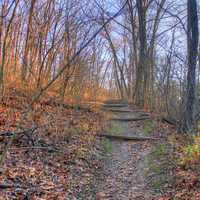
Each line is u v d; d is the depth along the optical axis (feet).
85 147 36.37
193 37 43.29
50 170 26.96
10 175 23.36
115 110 71.31
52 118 41.83
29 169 25.44
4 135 28.89
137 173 31.12
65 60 47.57
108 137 44.86
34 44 50.62
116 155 37.96
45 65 51.98
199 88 50.06
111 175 30.48
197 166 28.50
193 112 44.32
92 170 30.55
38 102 47.06
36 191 22.34
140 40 84.12
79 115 52.06
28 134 30.58
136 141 44.27
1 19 38.99
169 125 53.21
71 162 30.37
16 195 20.95
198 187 24.30
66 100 57.06
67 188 24.61
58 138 35.40
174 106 58.13
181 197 23.13
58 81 57.06
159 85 67.82
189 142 37.24
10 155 26.76
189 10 43.04
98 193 25.36
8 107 38.27
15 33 50.03
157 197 24.12
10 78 49.08
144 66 82.48
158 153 35.76
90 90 86.38
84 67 64.85
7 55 47.19
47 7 51.29
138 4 82.48
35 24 51.29
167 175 28.27
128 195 25.23
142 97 81.10
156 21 83.15
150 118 58.65
